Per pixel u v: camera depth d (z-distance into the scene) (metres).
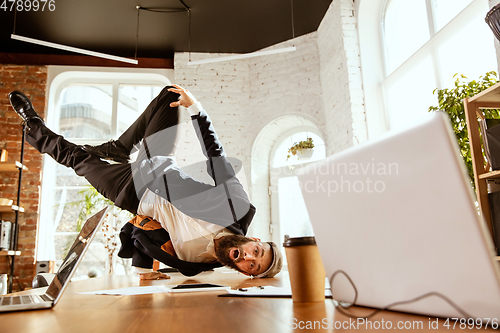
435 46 3.22
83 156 2.26
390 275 0.55
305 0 4.45
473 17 2.78
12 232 4.30
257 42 5.25
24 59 5.19
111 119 5.39
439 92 2.55
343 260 0.63
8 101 5.02
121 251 1.86
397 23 3.90
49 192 5.03
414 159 0.48
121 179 2.04
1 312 0.71
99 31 4.86
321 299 0.72
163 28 4.86
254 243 1.50
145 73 5.42
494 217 1.88
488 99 2.06
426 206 0.48
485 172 2.02
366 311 0.57
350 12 4.27
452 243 0.46
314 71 4.96
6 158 4.39
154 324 0.54
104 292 1.03
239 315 0.60
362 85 4.10
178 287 1.10
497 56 2.30
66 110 5.35
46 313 0.69
